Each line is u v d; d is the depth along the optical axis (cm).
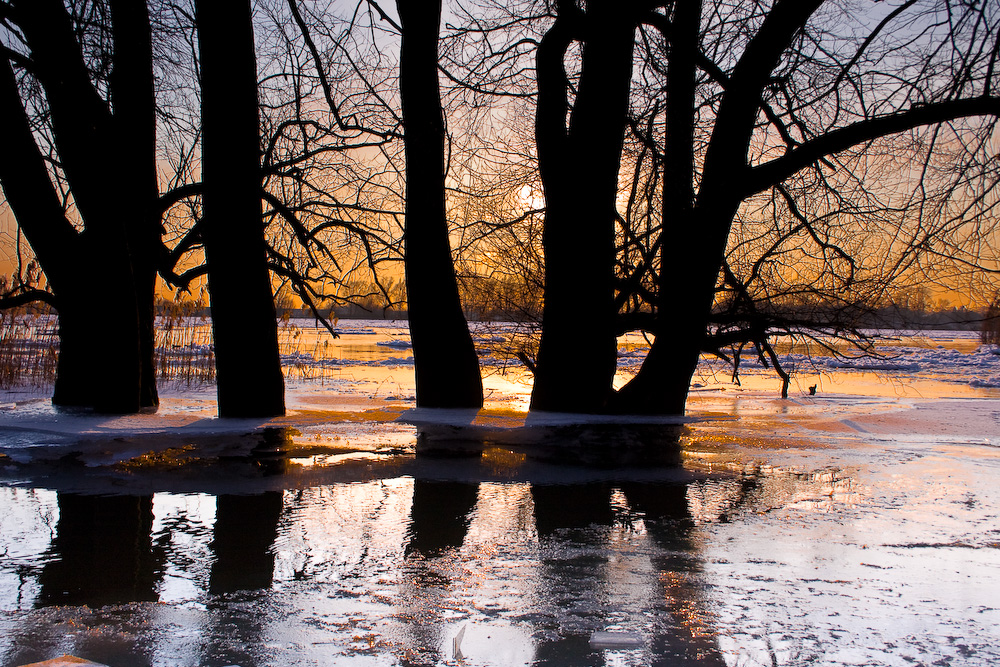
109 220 952
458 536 480
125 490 582
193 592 380
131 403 973
